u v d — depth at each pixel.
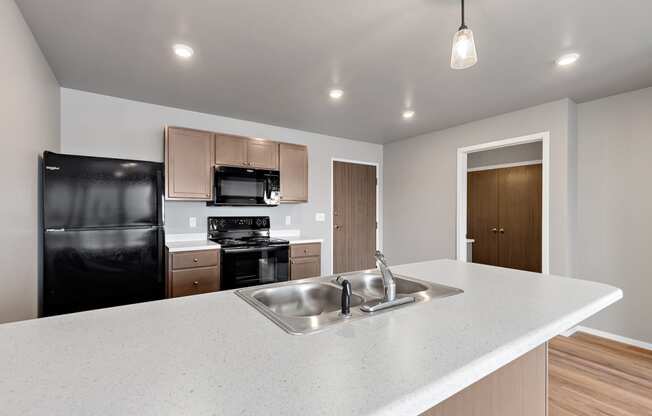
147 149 3.08
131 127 3.00
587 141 2.99
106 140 2.88
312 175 4.26
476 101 3.01
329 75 2.45
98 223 2.16
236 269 3.04
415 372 0.67
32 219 1.91
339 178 4.53
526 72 2.39
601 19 1.73
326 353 0.76
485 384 1.01
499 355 0.77
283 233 3.99
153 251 2.35
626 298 2.76
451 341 0.83
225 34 1.89
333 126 3.93
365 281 1.65
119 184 2.24
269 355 0.75
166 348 0.78
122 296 2.23
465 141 3.78
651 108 2.65
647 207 2.66
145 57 2.17
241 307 1.11
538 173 4.48
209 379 0.64
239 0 1.58
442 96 2.88
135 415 0.53
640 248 2.70
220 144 3.25
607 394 2.01
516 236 4.70
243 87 2.69
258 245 3.20
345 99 2.97
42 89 2.10
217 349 0.78
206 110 3.30
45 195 1.99
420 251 4.32
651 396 1.99
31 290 1.90
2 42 1.45
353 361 0.72
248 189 3.38
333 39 1.94
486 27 1.80
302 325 0.93
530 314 1.04
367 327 0.93
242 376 0.65
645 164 2.68
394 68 2.33
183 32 1.87
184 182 3.04
